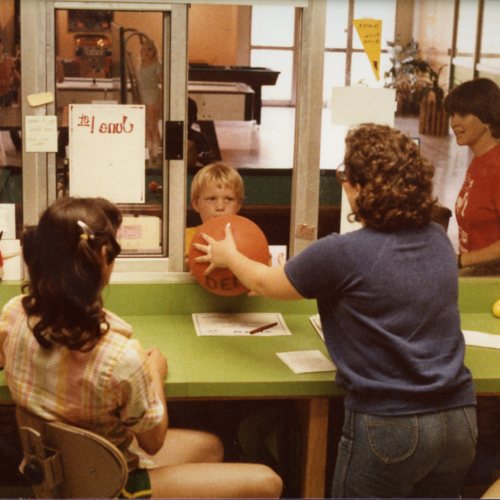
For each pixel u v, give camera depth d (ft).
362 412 6.23
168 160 8.50
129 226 8.64
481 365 7.59
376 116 8.66
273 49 41.70
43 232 5.60
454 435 6.20
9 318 6.11
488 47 31.45
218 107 20.85
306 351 7.78
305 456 7.77
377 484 6.25
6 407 8.99
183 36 8.23
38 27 8.13
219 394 7.07
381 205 6.15
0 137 15.88
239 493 6.63
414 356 6.14
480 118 9.45
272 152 24.39
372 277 6.16
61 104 11.66
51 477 5.91
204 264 8.11
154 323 8.48
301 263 6.40
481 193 9.66
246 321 8.56
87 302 5.58
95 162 8.36
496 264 9.40
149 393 5.98
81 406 5.84
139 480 6.33
